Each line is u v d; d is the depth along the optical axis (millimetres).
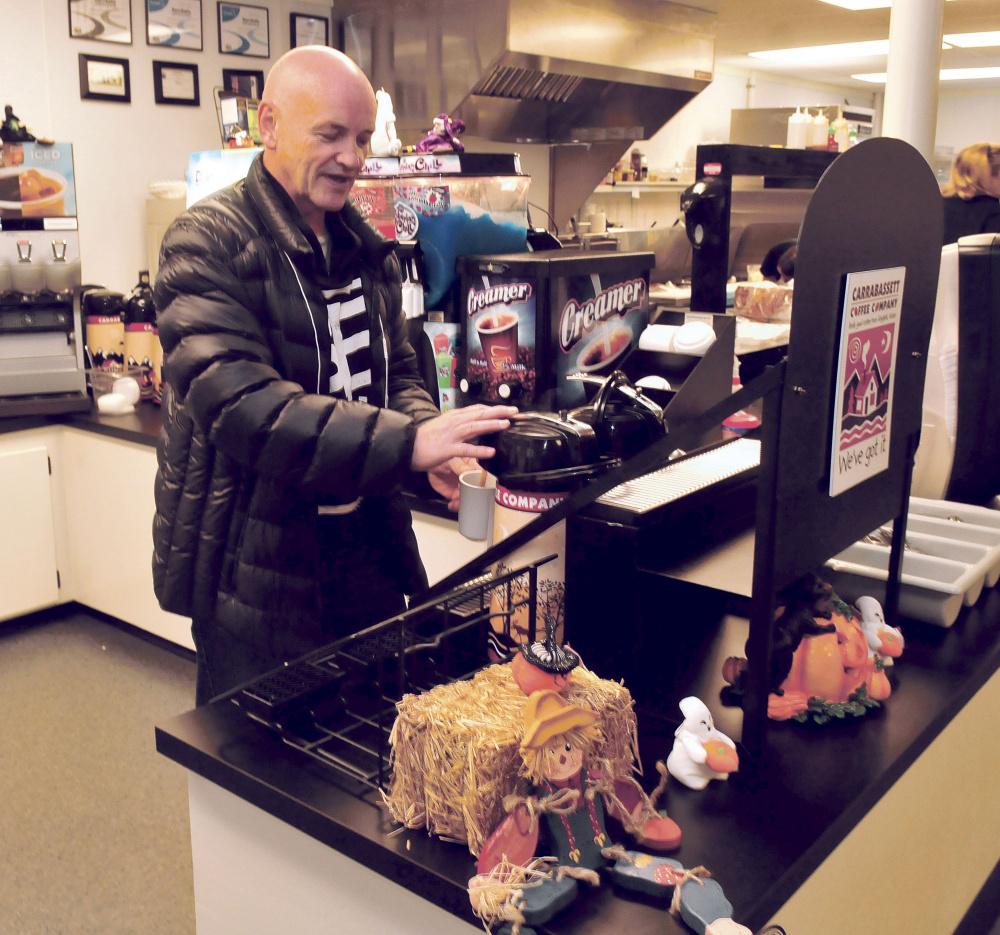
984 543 1626
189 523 1502
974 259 1748
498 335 1895
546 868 793
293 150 1336
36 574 3248
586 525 1111
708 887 780
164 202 3428
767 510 973
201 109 3807
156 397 3283
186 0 3676
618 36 3881
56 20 3352
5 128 2840
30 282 2967
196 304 1312
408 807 882
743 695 1130
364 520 1556
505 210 2115
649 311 2174
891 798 1125
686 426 964
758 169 2084
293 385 1291
